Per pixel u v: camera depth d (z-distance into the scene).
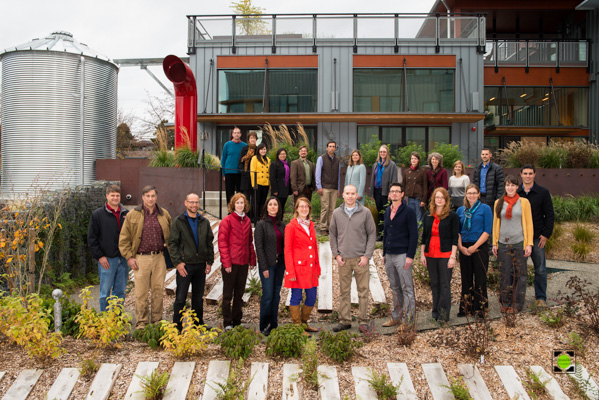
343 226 5.46
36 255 7.63
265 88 15.98
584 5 17.45
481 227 5.53
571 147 12.30
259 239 5.36
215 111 16.14
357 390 4.21
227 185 9.75
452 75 16.11
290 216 9.70
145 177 10.27
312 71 16.19
